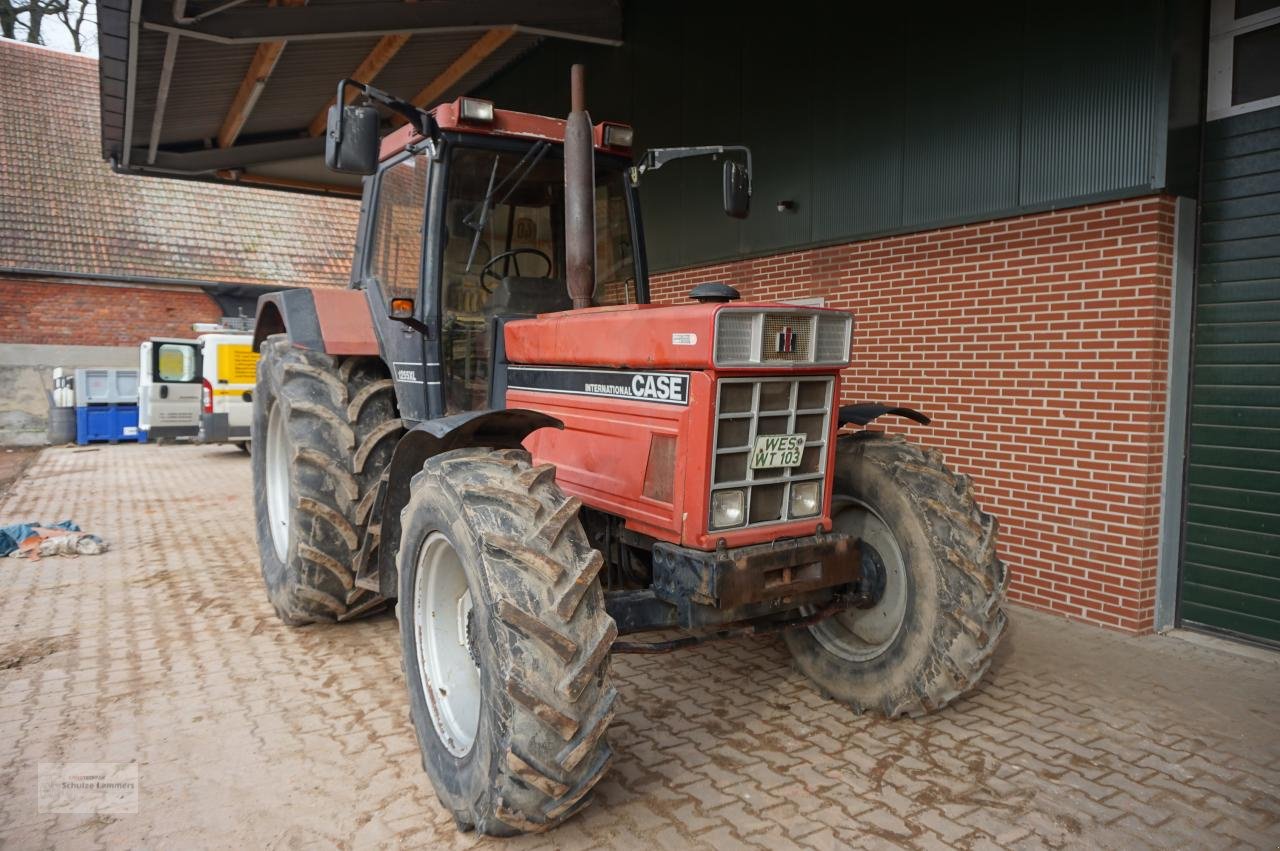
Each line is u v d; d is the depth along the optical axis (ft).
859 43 18.86
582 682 7.55
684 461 8.96
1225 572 14.79
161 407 42.63
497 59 31.12
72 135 56.70
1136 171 14.33
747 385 9.07
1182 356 14.88
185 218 56.18
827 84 19.69
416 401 12.46
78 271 49.65
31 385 49.37
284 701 11.76
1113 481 15.02
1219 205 14.64
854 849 8.36
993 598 10.35
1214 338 14.79
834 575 9.80
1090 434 15.30
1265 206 14.06
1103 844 8.55
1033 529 16.28
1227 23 14.32
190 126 26.99
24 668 12.94
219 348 38.22
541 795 7.68
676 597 9.07
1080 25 14.98
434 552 9.40
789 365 9.16
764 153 21.43
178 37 18.63
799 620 10.44
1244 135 14.24
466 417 9.23
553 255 12.82
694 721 11.21
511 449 9.64
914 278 18.10
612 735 10.78
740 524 9.21
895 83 18.16
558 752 7.53
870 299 19.08
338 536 13.60
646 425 9.44
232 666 13.05
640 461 9.50
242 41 18.15
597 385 10.18
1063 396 15.66
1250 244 14.26
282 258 57.16
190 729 10.88
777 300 21.56
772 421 9.37
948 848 8.41
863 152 18.94
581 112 11.17
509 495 8.30
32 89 57.77
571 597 7.74
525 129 12.10
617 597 9.25
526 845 8.38
